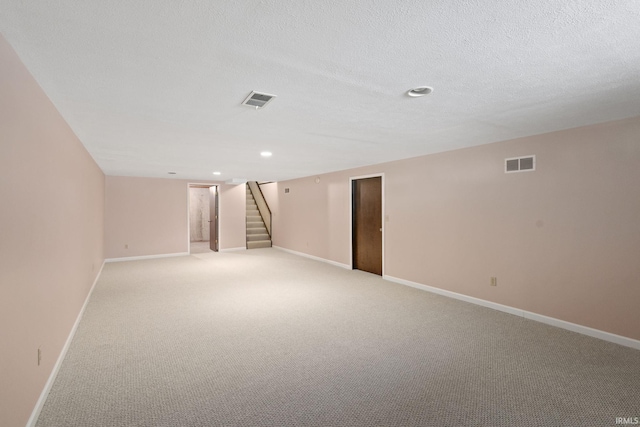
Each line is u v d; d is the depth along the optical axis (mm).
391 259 5594
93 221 5051
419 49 1680
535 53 1721
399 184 5383
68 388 2307
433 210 4809
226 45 1630
